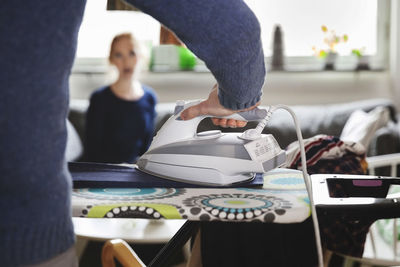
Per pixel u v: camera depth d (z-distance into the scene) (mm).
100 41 3469
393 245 1567
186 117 1010
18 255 519
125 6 1109
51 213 538
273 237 1178
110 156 3033
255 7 3404
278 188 962
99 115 3035
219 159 973
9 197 516
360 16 3354
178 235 977
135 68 3045
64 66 533
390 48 3344
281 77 3402
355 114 2645
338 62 3371
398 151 2861
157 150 1023
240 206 820
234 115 968
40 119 518
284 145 2930
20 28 495
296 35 3406
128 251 800
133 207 816
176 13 644
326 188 948
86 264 2293
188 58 3361
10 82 497
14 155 508
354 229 1358
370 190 1021
